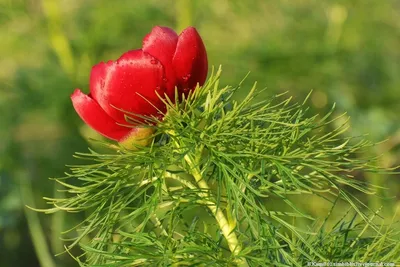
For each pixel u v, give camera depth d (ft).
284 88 5.42
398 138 4.39
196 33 2.47
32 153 5.50
